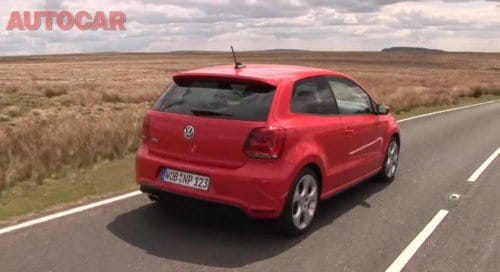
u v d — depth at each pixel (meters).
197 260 4.68
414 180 8.25
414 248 5.21
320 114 5.74
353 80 6.82
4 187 6.95
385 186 7.80
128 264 4.54
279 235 5.40
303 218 5.48
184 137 5.21
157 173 5.41
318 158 5.46
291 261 4.75
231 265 4.61
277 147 4.91
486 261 4.92
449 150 11.30
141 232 5.34
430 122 16.95
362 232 5.64
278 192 4.91
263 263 4.68
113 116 13.10
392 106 20.86
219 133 5.02
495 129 15.38
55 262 4.52
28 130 10.16
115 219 5.72
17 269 4.36
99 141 9.36
